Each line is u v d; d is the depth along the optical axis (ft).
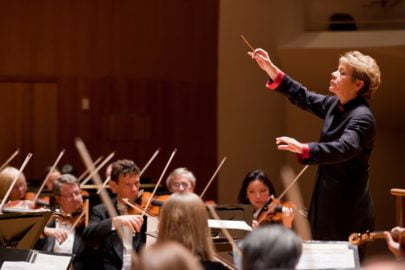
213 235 32.96
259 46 66.13
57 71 78.74
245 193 41.37
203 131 78.64
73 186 39.68
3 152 78.84
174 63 78.74
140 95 78.89
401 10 66.44
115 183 36.65
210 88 78.59
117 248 33.99
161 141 78.89
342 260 23.73
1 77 78.84
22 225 30.32
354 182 26.73
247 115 68.18
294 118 66.95
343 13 66.74
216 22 78.23
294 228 36.50
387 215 67.72
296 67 63.36
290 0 64.23
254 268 15.15
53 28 78.64
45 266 25.05
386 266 12.73
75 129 78.84
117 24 78.59
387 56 60.03
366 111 26.18
